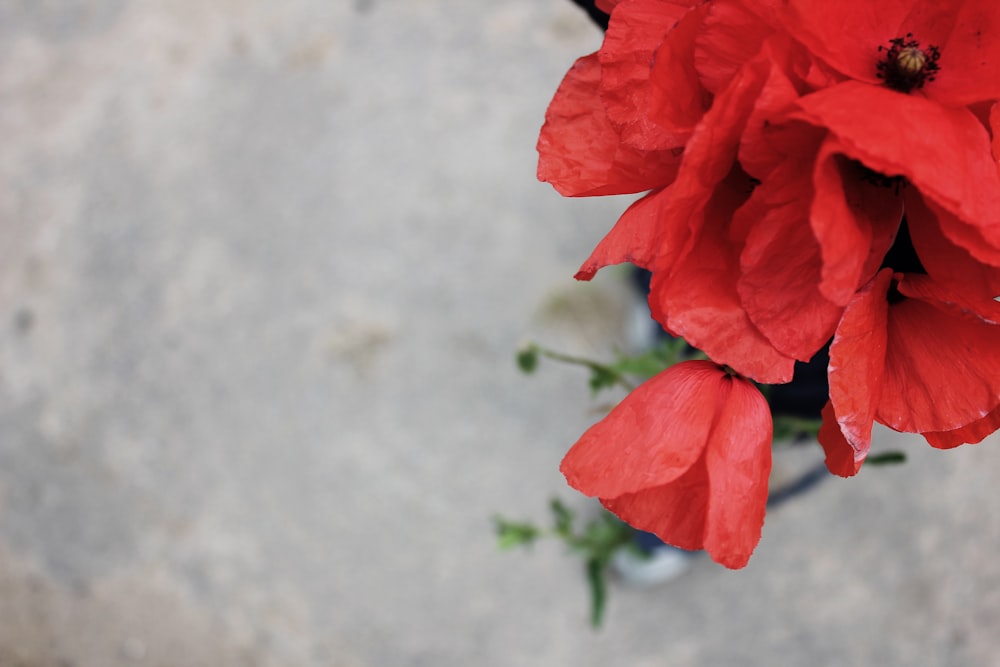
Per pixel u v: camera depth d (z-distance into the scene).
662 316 0.41
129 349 1.06
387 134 1.11
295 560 0.98
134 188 1.13
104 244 1.11
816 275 0.41
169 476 1.02
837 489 0.94
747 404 0.44
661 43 0.40
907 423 0.42
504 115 1.10
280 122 1.13
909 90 0.41
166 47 1.19
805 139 0.39
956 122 0.40
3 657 0.98
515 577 0.97
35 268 1.11
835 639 0.92
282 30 1.18
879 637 0.91
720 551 0.42
